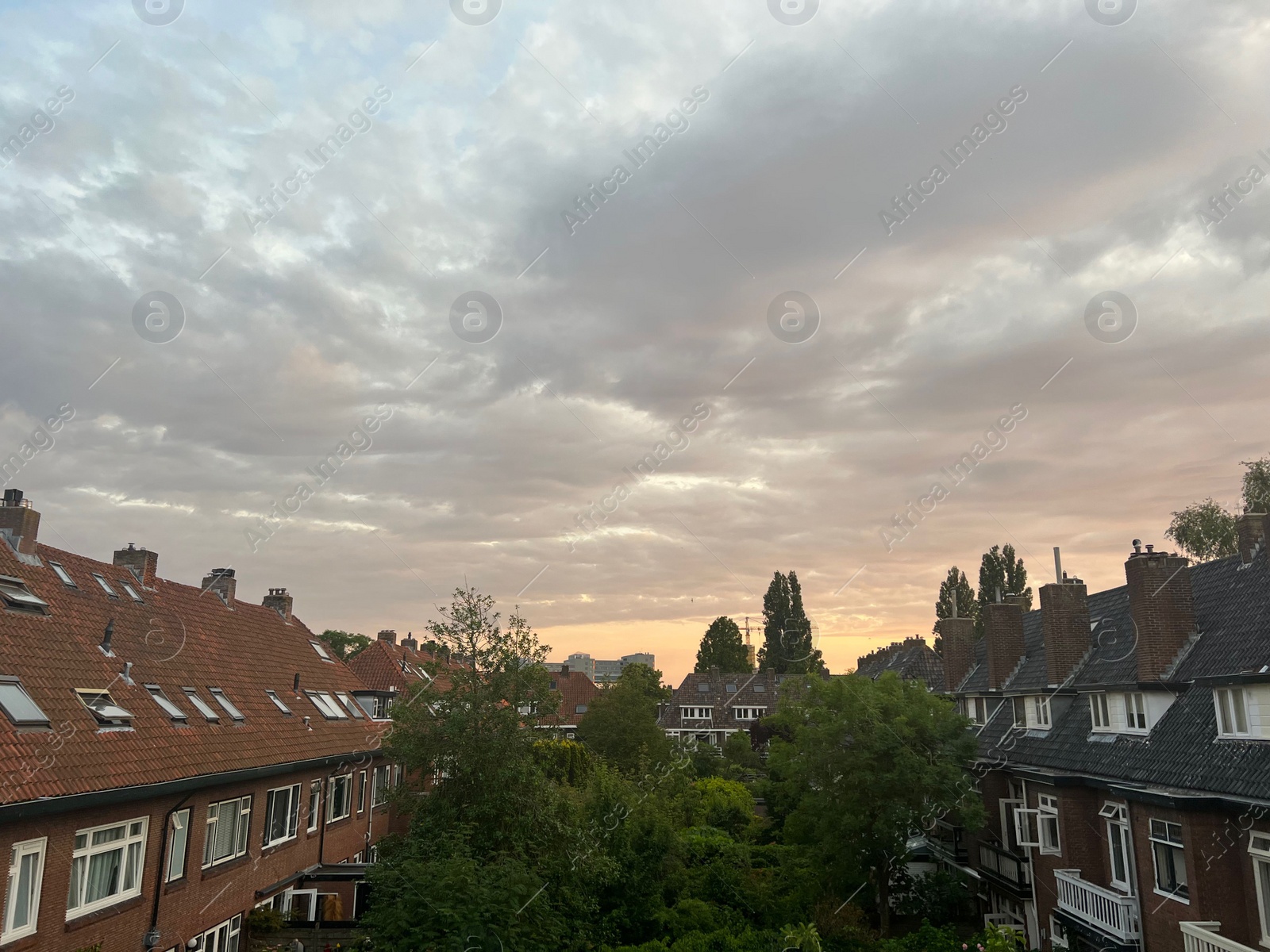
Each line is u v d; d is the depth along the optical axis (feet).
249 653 83.35
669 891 76.48
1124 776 59.21
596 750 146.72
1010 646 90.07
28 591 53.72
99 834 45.16
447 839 56.34
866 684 77.05
